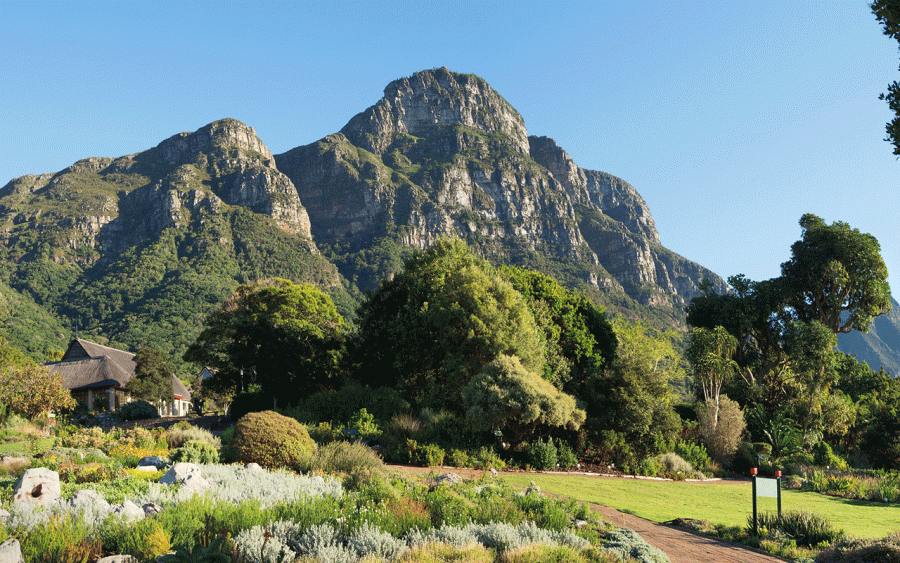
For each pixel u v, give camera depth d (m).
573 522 12.60
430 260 38.34
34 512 8.34
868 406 45.69
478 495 13.41
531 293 39.75
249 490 11.08
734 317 50.69
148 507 8.80
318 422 27.81
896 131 9.63
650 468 26.45
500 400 23.34
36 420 34.81
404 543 8.62
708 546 12.51
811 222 52.78
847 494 24.44
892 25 9.79
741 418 35.34
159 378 61.31
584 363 40.03
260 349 38.22
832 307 51.12
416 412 30.02
